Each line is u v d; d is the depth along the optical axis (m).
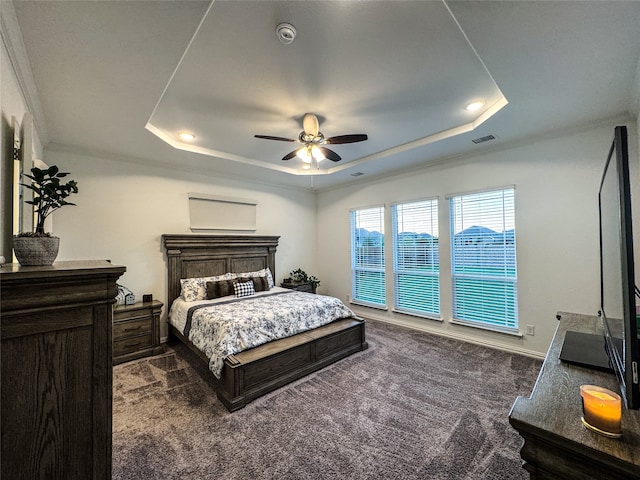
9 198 1.55
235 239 4.62
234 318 2.86
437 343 3.73
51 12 1.35
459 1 1.35
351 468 1.68
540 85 2.09
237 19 1.56
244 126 3.01
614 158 1.11
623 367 0.96
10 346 0.82
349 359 3.24
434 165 4.12
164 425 2.09
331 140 2.82
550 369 1.22
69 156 3.32
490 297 3.58
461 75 2.13
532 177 3.19
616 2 1.33
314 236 6.01
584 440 0.76
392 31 1.67
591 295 2.83
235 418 2.17
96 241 3.48
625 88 2.13
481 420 2.11
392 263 4.68
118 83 1.99
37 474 0.86
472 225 3.75
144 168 3.89
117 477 1.62
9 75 1.55
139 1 1.31
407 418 2.14
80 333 0.94
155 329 3.47
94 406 0.95
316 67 2.02
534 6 1.37
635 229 2.52
